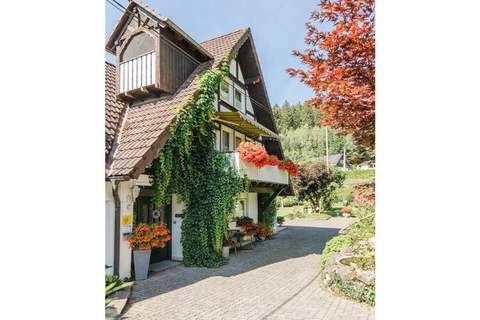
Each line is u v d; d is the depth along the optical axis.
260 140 15.06
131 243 7.08
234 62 12.70
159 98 9.05
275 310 5.23
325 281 6.62
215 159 8.83
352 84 5.44
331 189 28.00
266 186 13.50
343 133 6.48
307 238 14.61
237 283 6.95
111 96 9.25
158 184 7.69
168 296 6.00
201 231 8.67
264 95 13.94
